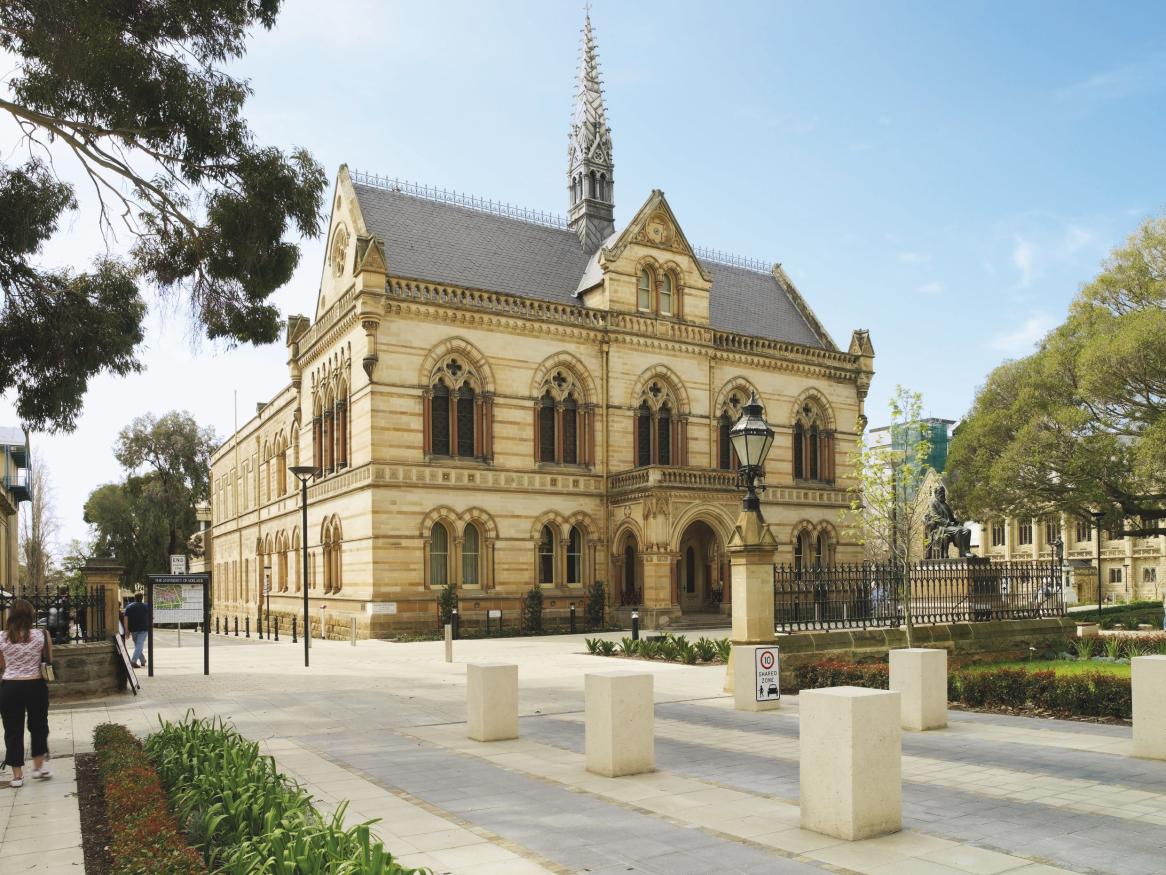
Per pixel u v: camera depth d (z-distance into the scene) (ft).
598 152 168.66
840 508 170.19
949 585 84.74
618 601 142.41
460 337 133.28
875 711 28.53
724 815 31.27
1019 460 148.36
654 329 151.43
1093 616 162.50
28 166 72.95
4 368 76.23
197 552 301.43
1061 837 27.96
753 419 59.52
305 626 90.53
